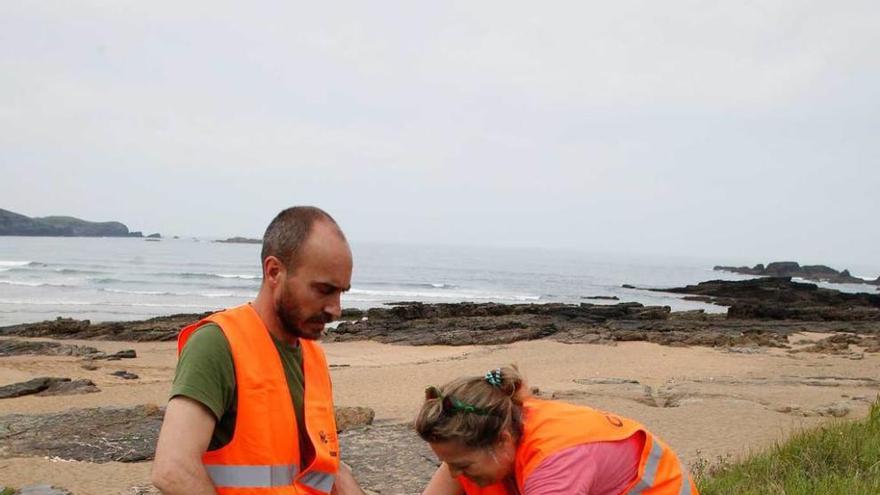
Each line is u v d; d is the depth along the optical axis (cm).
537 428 269
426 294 6825
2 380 1891
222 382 244
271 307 262
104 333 3034
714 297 6994
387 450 859
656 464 277
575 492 257
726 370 2170
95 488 839
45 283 6000
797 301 6050
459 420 262
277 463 249
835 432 753
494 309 3969
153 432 1087
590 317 3909
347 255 259
